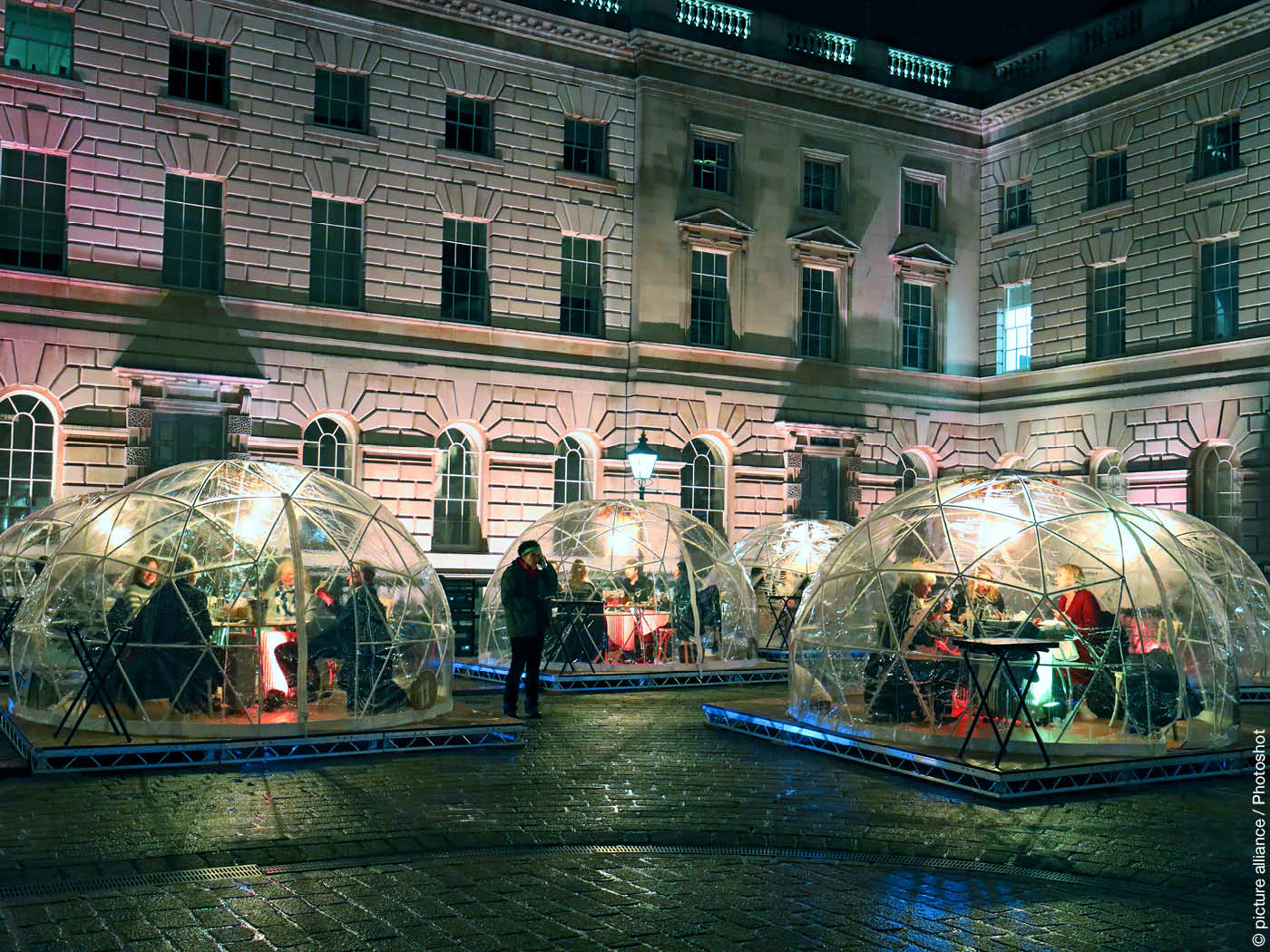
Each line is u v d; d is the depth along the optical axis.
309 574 15.02
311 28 32.66
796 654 15.92
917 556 15.04
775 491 39.44
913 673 14.03
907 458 42.97
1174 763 13.16
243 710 14.06
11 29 28.92
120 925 7.59
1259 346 34.41
